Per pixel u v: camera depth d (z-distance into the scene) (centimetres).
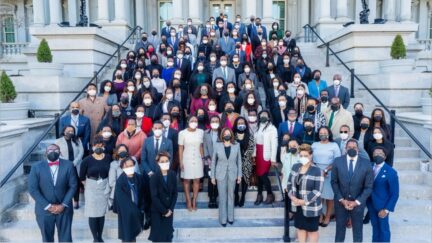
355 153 504
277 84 807
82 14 1218
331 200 577
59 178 513
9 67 1647
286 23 2172
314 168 498
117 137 636
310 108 651
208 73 895
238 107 743
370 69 1123
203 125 666
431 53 1478
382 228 523
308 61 1309
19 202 661
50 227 511
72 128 601
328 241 579
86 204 534
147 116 709
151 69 940
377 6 2234
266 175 640
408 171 732
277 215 636
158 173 508
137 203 517
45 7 2025
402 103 928
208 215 635
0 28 2370
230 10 2162
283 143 575
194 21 1752
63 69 1059
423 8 2423
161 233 513
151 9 2144
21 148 700
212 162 596
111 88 775
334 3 1853
